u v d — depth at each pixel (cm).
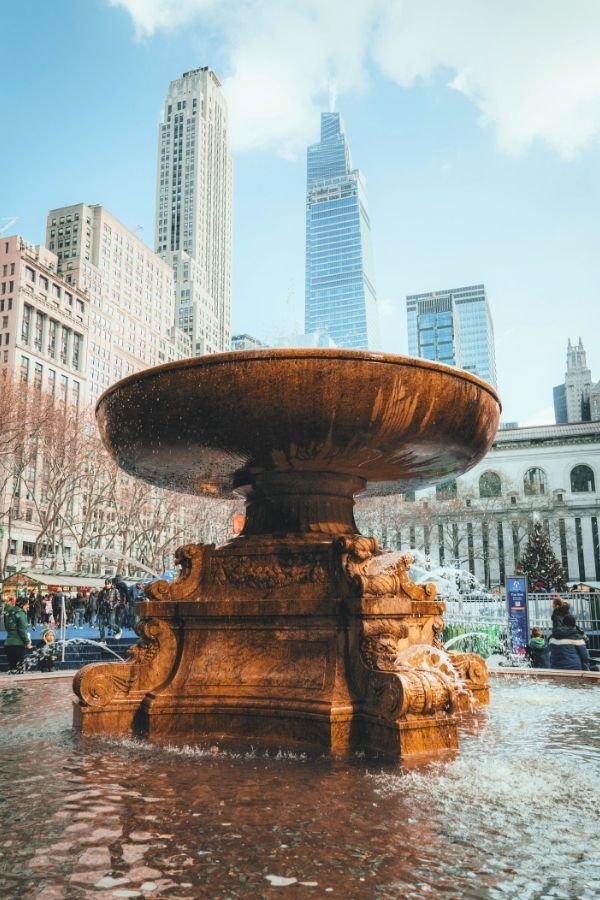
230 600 479
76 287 8231
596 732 447
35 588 2262
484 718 503
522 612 1391
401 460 496
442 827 260
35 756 381
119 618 1831
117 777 334
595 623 1551
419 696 383
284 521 522
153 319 11462
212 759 372
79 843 244
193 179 14650
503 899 201
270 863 226
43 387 7500
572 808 284
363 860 229
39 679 767
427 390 439
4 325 7181
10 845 243
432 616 498
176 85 15400
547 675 794
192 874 218
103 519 4053
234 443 462
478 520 6462
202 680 457
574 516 7106
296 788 312
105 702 459
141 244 11244
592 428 7281
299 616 454
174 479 569
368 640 424
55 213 9969
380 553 494
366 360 421
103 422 526
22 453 3716
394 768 347
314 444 459
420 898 201
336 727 398
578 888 209
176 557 520
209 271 14888
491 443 541
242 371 425
